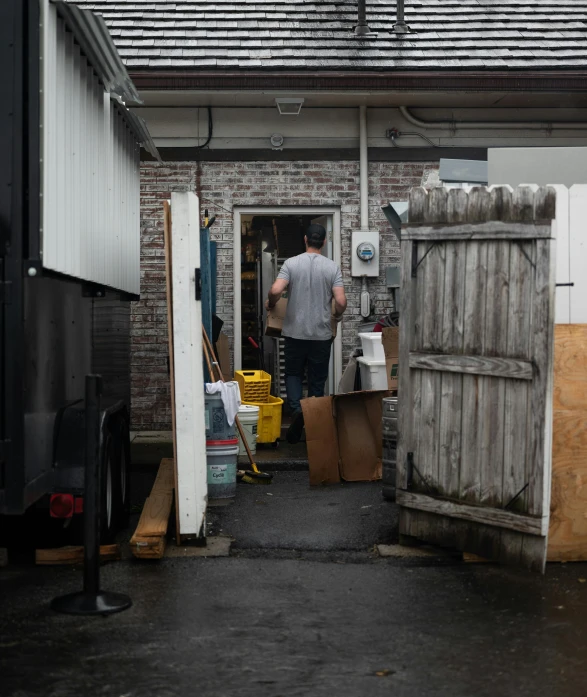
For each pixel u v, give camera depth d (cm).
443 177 873
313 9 1176
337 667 436
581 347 607
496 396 590
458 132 1129
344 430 864
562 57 1102
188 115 1109
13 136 497
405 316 639
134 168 870
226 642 466
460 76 1064
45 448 554
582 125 1135
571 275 627
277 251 1179
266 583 566
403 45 1112
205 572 588
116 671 429
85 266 612
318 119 1118
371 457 865
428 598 539
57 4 523
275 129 1116
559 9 1206
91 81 638
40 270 496
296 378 1021
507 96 1088
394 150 1124
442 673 430
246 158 1113
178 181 1112
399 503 643
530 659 448
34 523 659
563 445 607
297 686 414
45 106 499
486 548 598
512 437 582
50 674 426
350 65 1059
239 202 1115
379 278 1123
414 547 642
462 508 607
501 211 583
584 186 627
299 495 803
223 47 1096
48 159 505
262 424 988
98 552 520
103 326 712
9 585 558
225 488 778
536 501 569
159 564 604
